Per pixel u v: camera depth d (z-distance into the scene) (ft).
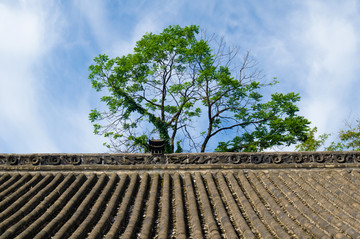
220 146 72.54
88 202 25.62
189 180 29.07
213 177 29.96
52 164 30.42
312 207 24.90
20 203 25.32
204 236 21.88
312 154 31.22
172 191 27.89
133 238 21.63
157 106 77.97
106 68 70.44
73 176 29.68
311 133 69.21
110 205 25.14
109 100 72.74
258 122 72.38
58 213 24.44
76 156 30.73
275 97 70.95
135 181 29.01
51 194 26.55
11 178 29.17
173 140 75.25
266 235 21.42
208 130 74.90
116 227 22.44
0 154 30.60
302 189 27.81
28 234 21.35
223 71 72.64
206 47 71.20
